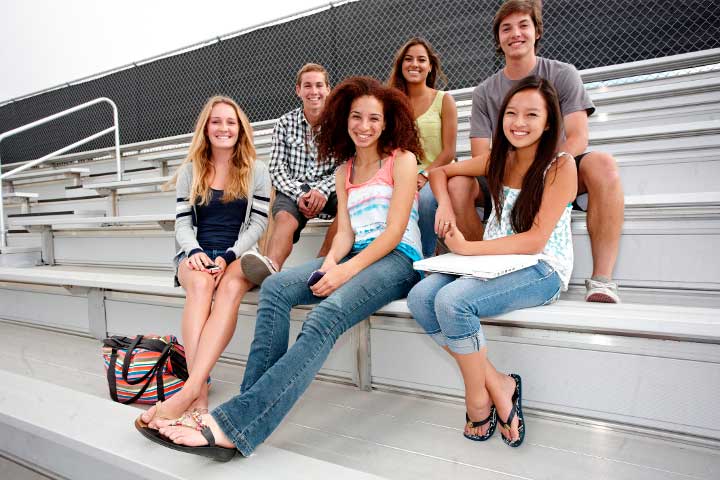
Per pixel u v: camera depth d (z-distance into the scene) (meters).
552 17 3.10
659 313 1.01
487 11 3.37
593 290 1.19
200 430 0.89
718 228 1.23
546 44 3.13
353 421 1.24
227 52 4.44
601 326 0.99
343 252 1.34
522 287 1.07
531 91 1.15
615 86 2.66
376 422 1.23
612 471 0.96
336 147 1.45
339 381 1.51
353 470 0.89
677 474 0.94
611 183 1.24
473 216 1.43
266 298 1.15
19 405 1.24
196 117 4.62
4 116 5.85
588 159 1.30
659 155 1.63
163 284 1.69
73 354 1.87
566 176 1.15
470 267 1.04
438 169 1.44
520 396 1.10
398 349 1.39
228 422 0.90
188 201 1.60
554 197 1.14
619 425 1.11
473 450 1.07
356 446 1.10
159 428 0.91
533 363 1.20
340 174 1.44
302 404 1.35
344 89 1.38
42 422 1.14
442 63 3.53
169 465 0.92
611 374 1.11
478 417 1.10
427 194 1.51
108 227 2.56
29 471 1.26
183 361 1.41
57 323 2.20
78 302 2.11
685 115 2.19
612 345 1.09
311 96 1.87
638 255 1.33
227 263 1.48
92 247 2.64
